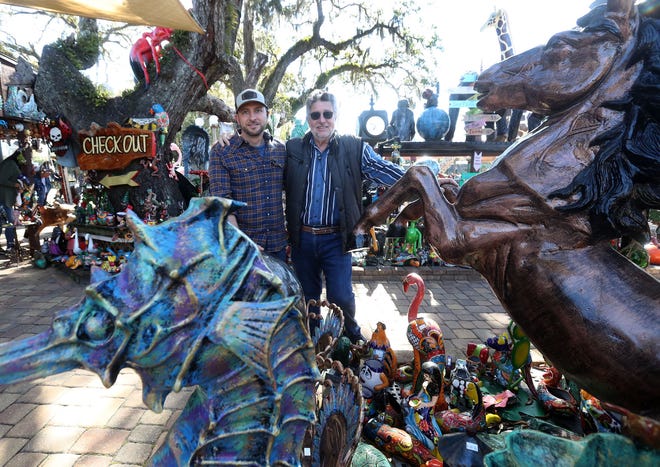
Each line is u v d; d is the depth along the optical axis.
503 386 2.66
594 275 1.21
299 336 0.90
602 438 0.78
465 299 5.11
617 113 1.19
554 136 1.25
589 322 1.17
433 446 1.98
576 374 1.25
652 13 1.16
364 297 5.16
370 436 2.08
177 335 0.77
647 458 0.71
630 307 1.15
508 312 1.38
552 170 1.24
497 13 4.05
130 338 0.75
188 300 0.76
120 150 5.82
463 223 1.35
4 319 4.24
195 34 6.21
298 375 0.91
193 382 0.83
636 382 1.13
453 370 2.30
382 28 15.13
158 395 0.82
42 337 0.74
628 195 1.18
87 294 0.75
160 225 0.82
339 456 1.28
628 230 1.22
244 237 0.85
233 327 0.77
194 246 0.79
